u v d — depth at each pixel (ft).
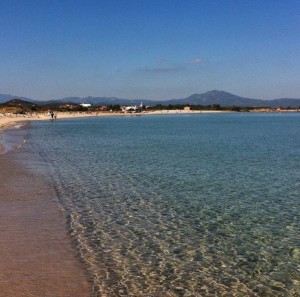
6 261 34.19
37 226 44.60
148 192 63.87
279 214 51.06
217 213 51.44
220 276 32.32
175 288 30.07
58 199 58.18
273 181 74.33
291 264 34.91
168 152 126.11
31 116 531.50
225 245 39.60
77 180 73.87
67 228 44.24
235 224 46.62
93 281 30.76
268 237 42.04
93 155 116.47
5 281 30.14
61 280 30.68
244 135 211.61
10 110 636.07
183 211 52.26
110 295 28.55
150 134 220.43
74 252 36.91
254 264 34.88
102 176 78.64
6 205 53.88
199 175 80.59
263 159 108.06
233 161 103.24
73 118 568.41
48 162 99.25
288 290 30.04
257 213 51.52
